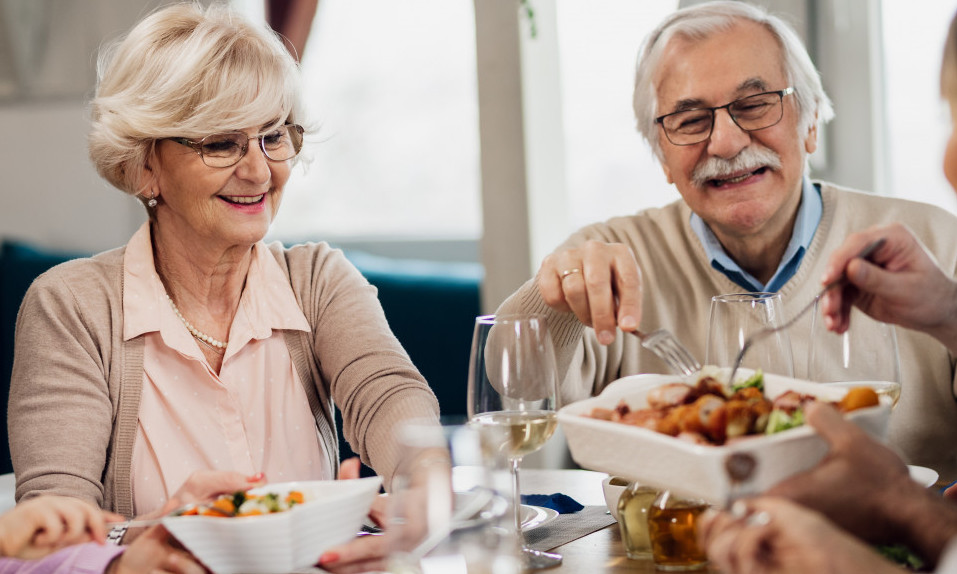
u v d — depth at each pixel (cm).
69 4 448
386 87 461
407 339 364
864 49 317
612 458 99
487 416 119
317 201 479
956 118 103
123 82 166
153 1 431
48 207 459
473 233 452
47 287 171
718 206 193
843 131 324
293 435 176
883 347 122
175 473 166
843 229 204
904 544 87
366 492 115
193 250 170
